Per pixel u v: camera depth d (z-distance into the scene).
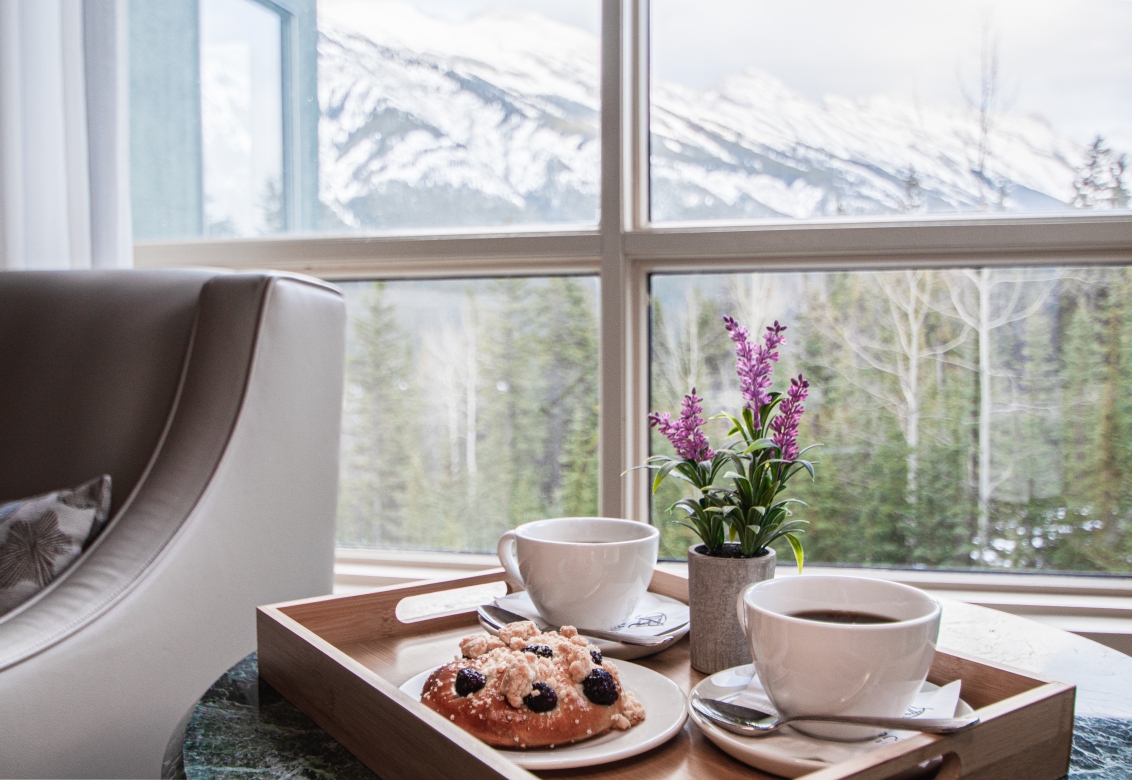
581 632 0.66
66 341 1.03
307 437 1.04
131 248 1.30
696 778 0.47
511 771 0.38
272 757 0.52
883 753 0.41
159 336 1.01
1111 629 1.11
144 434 0.97
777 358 0.62
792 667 0.46
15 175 1.24
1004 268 1.20
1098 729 0.56
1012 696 0.53
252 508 0.94
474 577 0.80
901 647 0.44
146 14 1.44
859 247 1.20
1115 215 1.16
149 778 0.80
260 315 0.95
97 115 1.25
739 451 0.64
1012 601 1.19
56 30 1.27
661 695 0.56
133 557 0.81
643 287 1.30
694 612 0.63
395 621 0.75
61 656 0.72
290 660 0.61
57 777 0.71
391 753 0.47
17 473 1.00
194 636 0.85
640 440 1.30
